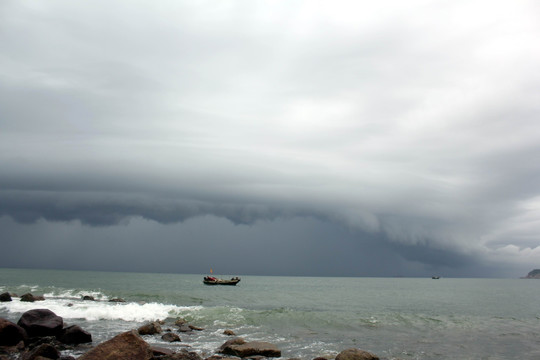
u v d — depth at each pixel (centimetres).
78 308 3662
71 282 10581
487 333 3105
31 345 2022
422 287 15325
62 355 1888
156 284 11294
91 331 2642
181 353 1833
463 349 2503
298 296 7938
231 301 5862
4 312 3447
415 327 3300
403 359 2203
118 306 3838
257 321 3328
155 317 3394
